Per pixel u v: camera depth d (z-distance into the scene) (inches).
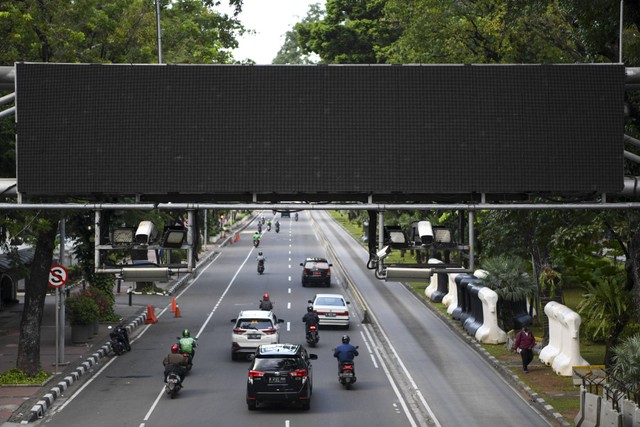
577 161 1549.0
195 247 1632.6
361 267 5807.1
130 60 2874.0
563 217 2298.2
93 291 3464.6
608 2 1988.2
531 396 2191.2
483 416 2006.6
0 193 1605.6
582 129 1549.0
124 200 2674.7
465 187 1546.5
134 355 2834.6
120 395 2220.7
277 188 1546.5
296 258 6422.2
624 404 1780.3
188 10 4055.1
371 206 1562.5
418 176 1546.5
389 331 3344.0
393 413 2025.1
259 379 2007.9
